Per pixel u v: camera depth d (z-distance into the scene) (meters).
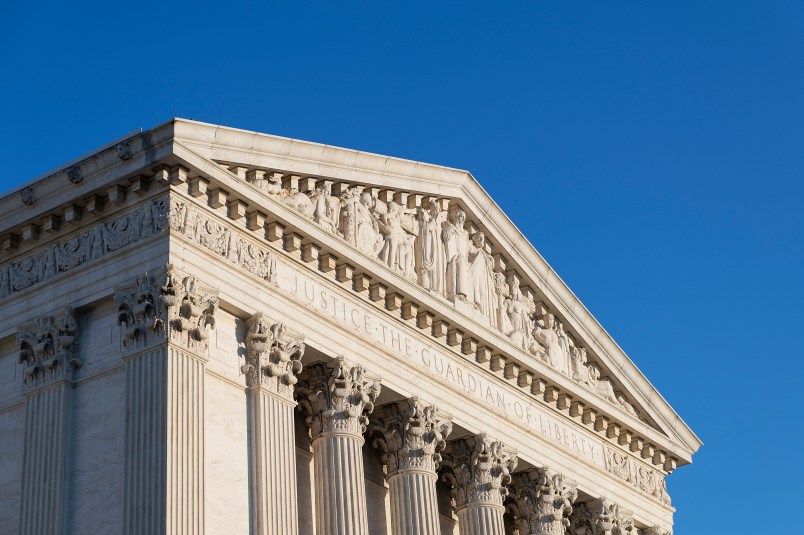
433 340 59.88
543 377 65.56
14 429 50.50
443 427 58.69
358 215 57.66
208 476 47.47
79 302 49.88
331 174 56.44
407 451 57.34
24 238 51.72
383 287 56.97
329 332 54.12
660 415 75.44
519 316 66.50
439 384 59.41
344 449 53.44
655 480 74.88
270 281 52.16
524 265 67.50
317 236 53.75
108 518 46.56
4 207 51.62
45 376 49.69
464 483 61.09
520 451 63.47
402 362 57.56
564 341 69.62
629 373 73.62
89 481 47.50
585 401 68.44
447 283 62.09
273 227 52.53
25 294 51.41
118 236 49.84
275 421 50.38
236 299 50.44
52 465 47.94
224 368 49.72
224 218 50.97
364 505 53.38
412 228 61.38
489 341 61.97
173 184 49.16
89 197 50.34
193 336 48.19
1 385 51.59
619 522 69.50
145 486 45.50
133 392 47.16
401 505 56.84
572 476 66.88
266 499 48.78
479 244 65.12
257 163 52.62
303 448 55.00
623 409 71.62
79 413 48.81
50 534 46.75
